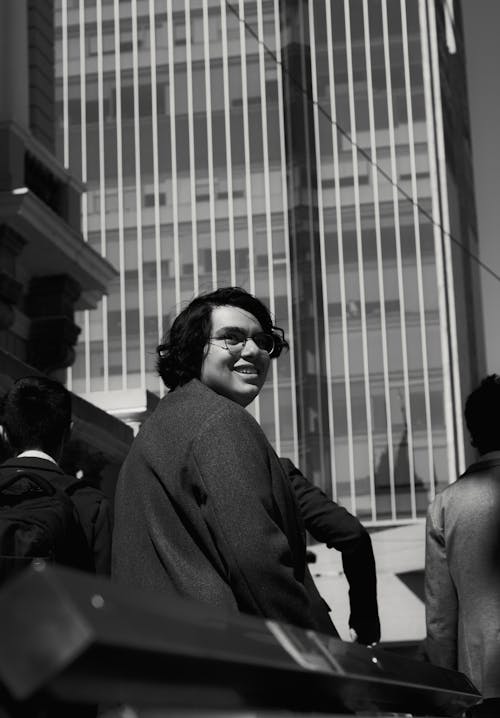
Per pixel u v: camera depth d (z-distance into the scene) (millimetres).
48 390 3154
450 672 1216
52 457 3158
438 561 3287
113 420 12367
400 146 89062
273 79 90812
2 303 14031
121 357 86688
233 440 1748
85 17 93562
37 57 17328
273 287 86938
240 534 1643
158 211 89312
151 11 92438
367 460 83062
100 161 91125
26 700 407
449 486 3330
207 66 91625
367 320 85375
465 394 89750
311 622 1659
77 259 15430
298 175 88750
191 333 2084
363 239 87250
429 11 89375
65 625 404
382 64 90562
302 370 84875
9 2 15266
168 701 469
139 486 1805
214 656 485
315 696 717
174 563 1710
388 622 9062
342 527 2512
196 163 89938
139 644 425
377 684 836
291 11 90438
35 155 14922
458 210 95812
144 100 91625
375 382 84062
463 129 105750
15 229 14297
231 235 88562
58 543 2748
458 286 92312
